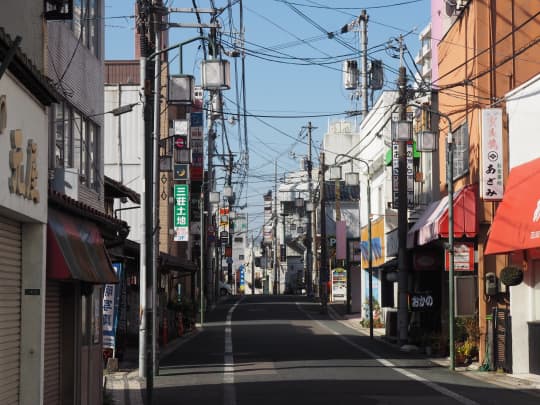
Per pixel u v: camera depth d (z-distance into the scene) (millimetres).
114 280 17031
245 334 39875
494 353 24156
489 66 26766
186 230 43375
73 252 14570
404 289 32625
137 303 33531
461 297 26141
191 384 21406
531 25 26922
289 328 44031
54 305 15461
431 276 34156
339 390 19312
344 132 78688
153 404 17578
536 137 22031
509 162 23906
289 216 110625
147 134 21703
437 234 27344
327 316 55812
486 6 26922
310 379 21562
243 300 81875
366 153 52594
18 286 13117
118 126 42094
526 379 21844
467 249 25797
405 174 32875
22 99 12297
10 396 12609
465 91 28062
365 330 43719
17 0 13414
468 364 26109
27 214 12406
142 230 24266
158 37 24797
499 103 25812
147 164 21609
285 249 112438
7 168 11414
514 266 23391
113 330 25484
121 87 42438
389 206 41500
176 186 43438
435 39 39094
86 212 16078
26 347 13180
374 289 49406
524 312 23453
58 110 20062
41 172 13328
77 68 21688
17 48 11055
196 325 47562
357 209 74688
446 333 30000
